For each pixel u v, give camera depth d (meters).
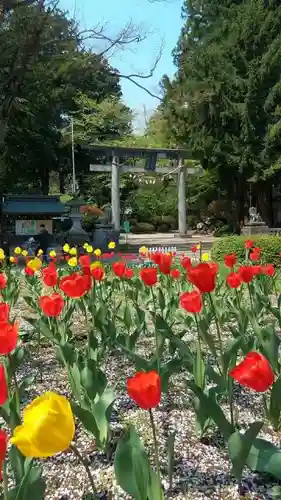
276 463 1.80
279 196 38.66
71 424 1.20
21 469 1.82
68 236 23.11
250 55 30.94
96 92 46.81
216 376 2.63
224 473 2.46
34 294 7.61
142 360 2.96
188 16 34.47
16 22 18.20
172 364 3.02
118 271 5.50
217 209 38.72
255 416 3.18
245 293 7.85
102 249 25.28
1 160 26.23
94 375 2.77
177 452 2.72
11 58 19.56
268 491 2.29
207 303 5.15
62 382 3.96
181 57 34.78
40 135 36.69
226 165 32.44
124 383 3.91
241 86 29.89
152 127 45.56
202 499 2.23
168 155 31.70
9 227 24.08
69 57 20.55
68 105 42.47
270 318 6.20
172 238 34.28
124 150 29.92
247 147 30.09
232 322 6.11
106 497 2.31
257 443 1.86
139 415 3.29
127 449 1.74
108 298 6.27
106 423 2.60
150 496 1.72
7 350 2.04
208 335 2.91
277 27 30.38
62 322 4.18
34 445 1.17
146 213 48.97
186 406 3.44
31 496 1.55
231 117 30.45
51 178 52.34
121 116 46.19
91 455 2.74
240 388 3.82
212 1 33.56
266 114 30.19
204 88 30.52
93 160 45.59
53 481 2.48
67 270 8.23
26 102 29.11
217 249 14.34
